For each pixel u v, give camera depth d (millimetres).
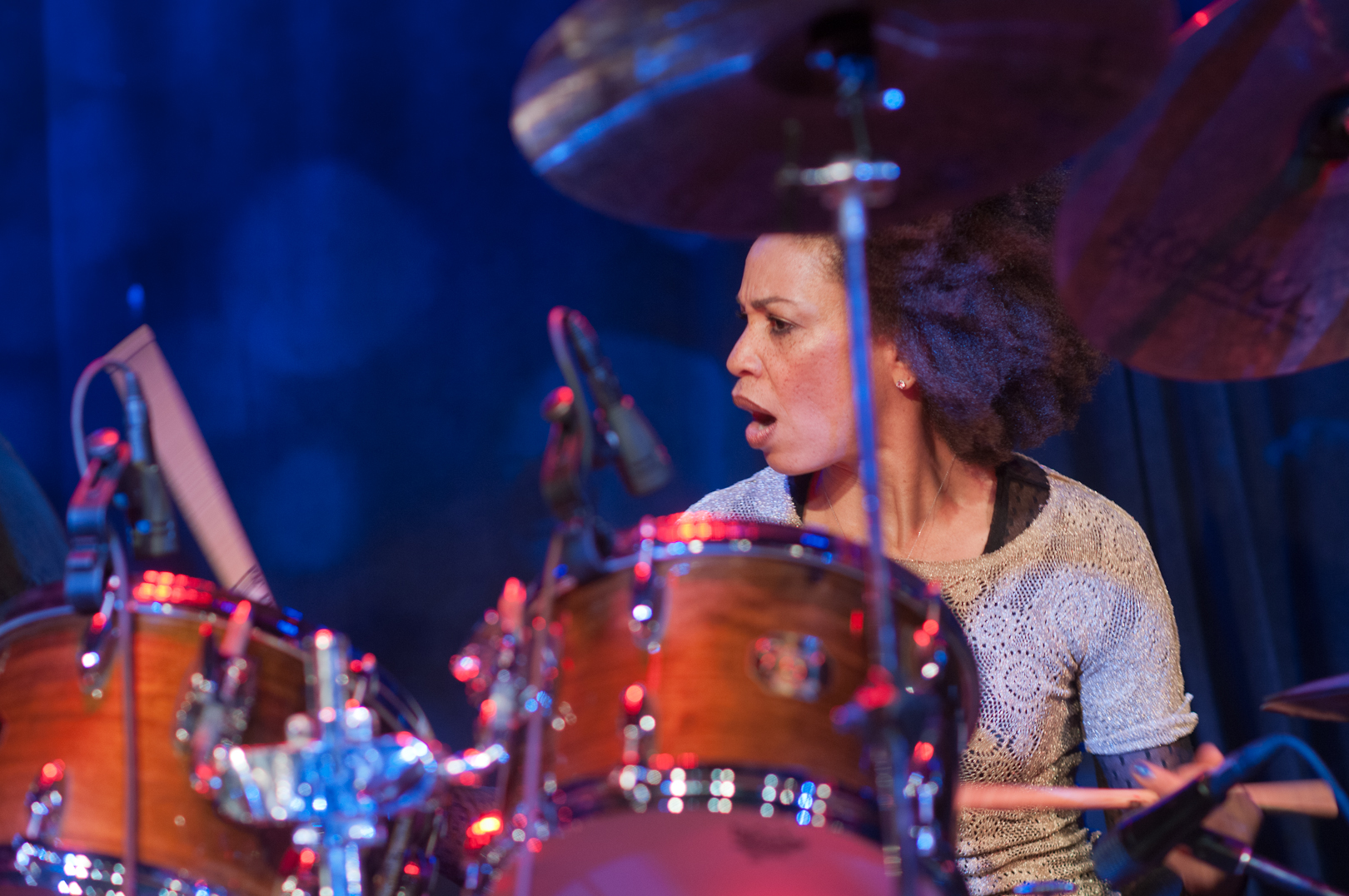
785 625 1663
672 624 1667
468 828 2080
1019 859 2414
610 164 1658
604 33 1412
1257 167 1783
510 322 7668
